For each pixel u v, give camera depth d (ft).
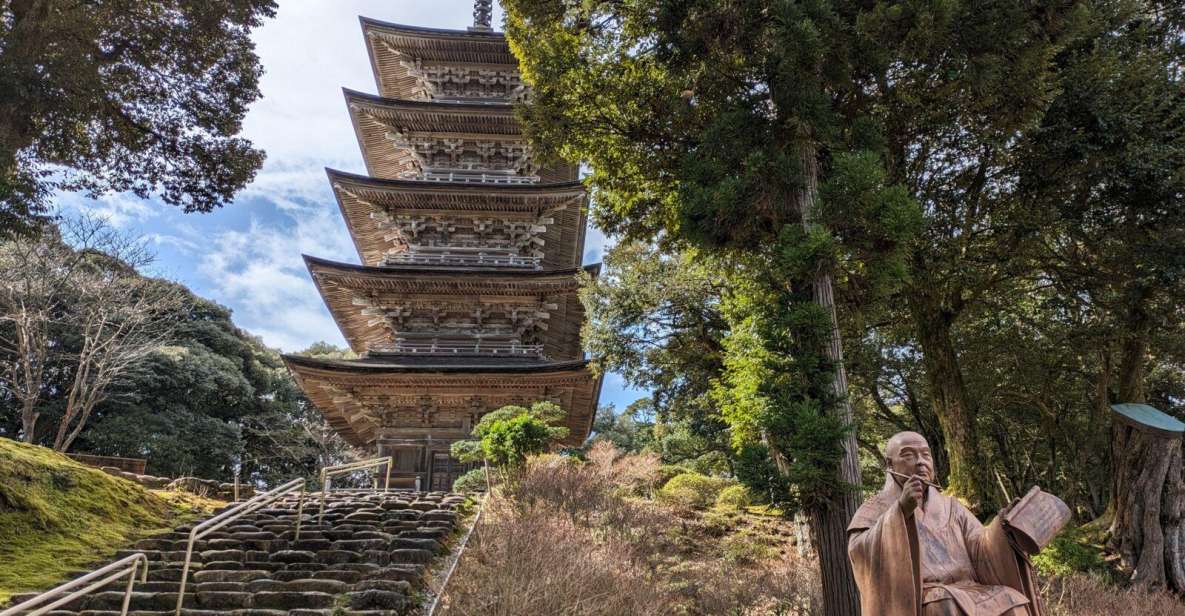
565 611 25.43
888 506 12.35
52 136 47.80
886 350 69.10
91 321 93.25
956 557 11.89
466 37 99.76
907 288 48.55
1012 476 78.33
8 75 40.42
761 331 29.40
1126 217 45.42
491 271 82.89
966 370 62.34
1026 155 46.34
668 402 73.51
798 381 27.84
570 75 37.32
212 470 115.14
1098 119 43.11
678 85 36.19
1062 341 55.88
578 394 82.33
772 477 27.09
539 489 43.88
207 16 50.01
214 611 24.25
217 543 32.14
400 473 77.15
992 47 30.09
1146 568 41.91
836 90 32.63
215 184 57.57
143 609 24.86
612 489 49.65
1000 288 53.72
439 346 87.15
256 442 130.00
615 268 67.77
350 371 75.41
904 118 36.63
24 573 27.20
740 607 37.42
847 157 28.37
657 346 67.00
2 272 87.25
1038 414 74.49
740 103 32.63
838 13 31.73
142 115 53.31
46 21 42.55
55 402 104.22
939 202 48.24
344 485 137.69
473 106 93.15
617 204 40.63
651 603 30.48
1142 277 43.98
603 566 31.48
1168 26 49.67
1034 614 11.32
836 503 26.71
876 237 28.55
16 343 97.91
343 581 27.55
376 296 85.81
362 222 96.58
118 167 55.01
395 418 79.56
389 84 110.63
